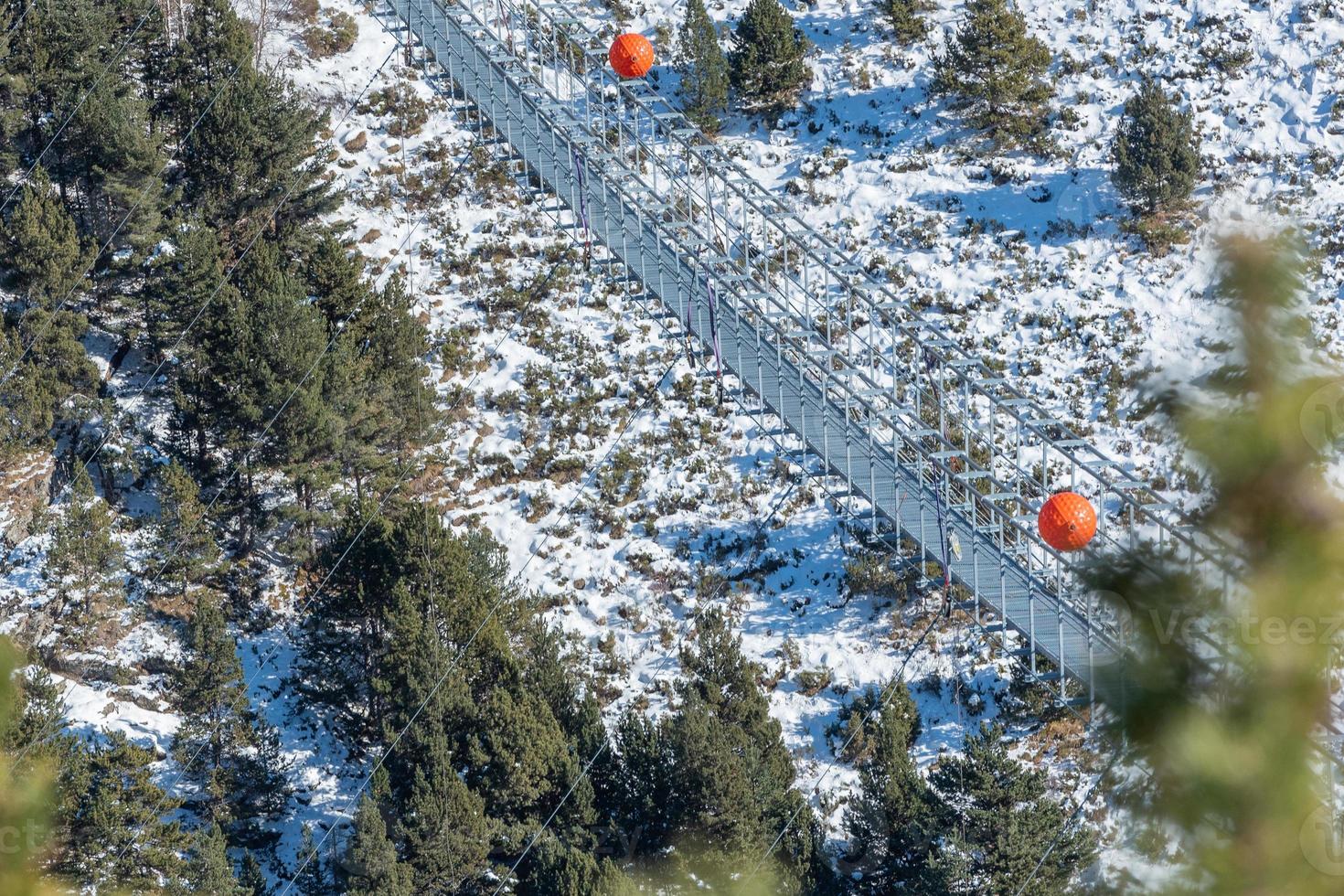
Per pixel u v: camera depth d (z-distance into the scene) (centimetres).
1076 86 11281
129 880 6031
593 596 8381
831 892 6241
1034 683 7381
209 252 9169
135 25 10638
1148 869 1144
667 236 8169
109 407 9112
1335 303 9300
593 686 7875
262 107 9788
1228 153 10631
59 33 10225
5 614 8194
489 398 9450
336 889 6769
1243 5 11669
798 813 6494
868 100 11400
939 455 6606
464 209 10706
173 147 10319
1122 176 10100
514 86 9344
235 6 11888
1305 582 1100
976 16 10956
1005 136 10900
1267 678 1120
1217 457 1113
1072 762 7156
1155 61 11362
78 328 9250
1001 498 6406
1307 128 10656
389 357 9006
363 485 8738
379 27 12006
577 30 11725
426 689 6862
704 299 7956
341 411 8600
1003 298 9875
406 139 11194
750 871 5897
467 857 6347
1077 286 9869
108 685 7962
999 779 6166
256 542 8631
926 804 6212
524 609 7656
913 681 7738
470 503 8875
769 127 11344
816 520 8600
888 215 10550
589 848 6475
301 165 10638
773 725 6906
